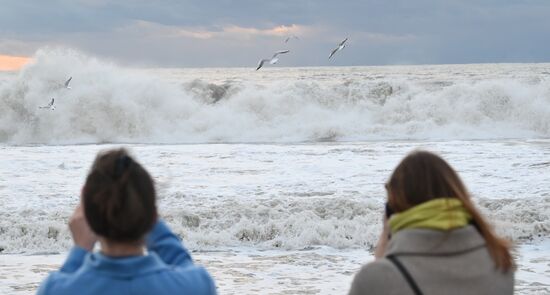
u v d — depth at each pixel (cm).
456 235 416
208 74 18038
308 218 1864
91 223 363
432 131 5234
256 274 1403
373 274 411
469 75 12444
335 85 6216
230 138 5188
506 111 5519
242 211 1930
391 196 438
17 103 5188
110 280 362
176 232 1770
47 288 366
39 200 2167
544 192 2250
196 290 371
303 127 5291
